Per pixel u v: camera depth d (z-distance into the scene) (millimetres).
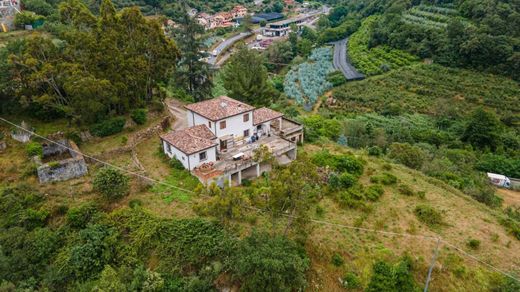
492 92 87125
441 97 89188
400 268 27922
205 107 44125
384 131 66312
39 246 29984
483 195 42281
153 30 48938
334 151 48375
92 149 41438
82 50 43344
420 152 52625
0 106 42688
